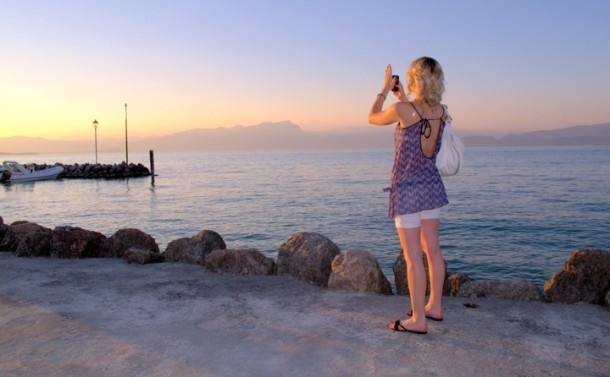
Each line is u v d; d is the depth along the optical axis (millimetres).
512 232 19000
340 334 3355
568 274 4238
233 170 91188
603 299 4016
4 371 2857
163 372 2811
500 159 131750
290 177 64875
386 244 16953
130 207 30359
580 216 23125
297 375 2746
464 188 40844
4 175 52094
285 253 5227
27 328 3570
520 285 4293
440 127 3188
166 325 3600
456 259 14445
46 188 45938
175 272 5285
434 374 2734
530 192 36438
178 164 134375
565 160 115812
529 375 2721
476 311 3855
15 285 4773
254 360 2957
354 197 35125
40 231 6422
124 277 5066
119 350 3137
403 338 3264
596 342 3199
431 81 3096
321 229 20625
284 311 3893
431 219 3375
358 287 4453
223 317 3764
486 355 2984
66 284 4793
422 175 3205
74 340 3318
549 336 3301
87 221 24391
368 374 2746
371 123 3430
